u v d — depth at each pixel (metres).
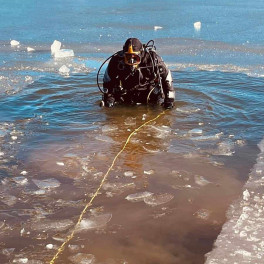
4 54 7.96
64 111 5.00
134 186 3.42
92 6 13.88
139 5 13.99
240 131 4.41
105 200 3.24
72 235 2.86
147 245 2.76
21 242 2.80
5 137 4.30
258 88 5.73
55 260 2.64
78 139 4.26
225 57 7.62
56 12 12.68
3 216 3.06
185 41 8.89
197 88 5.72
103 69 6.84
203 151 3.99
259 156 3.88
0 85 5.95
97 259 2.64
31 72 6.67
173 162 3.79
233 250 2.69
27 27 10.49
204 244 2.75
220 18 11.46
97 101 5.32
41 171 3.64
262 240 2.78
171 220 3.00
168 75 5.07
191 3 14.41
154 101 5.25
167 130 4.44
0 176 3.57
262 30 9.91
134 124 4.61
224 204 3.17
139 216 3.04
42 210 3.13
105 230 2.90
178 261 2.62
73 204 3.19
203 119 4.73
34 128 4.52
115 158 3.87
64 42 8.91
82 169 3.68
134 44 4.80
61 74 6.51
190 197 3.27
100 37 9.33
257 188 3.37
